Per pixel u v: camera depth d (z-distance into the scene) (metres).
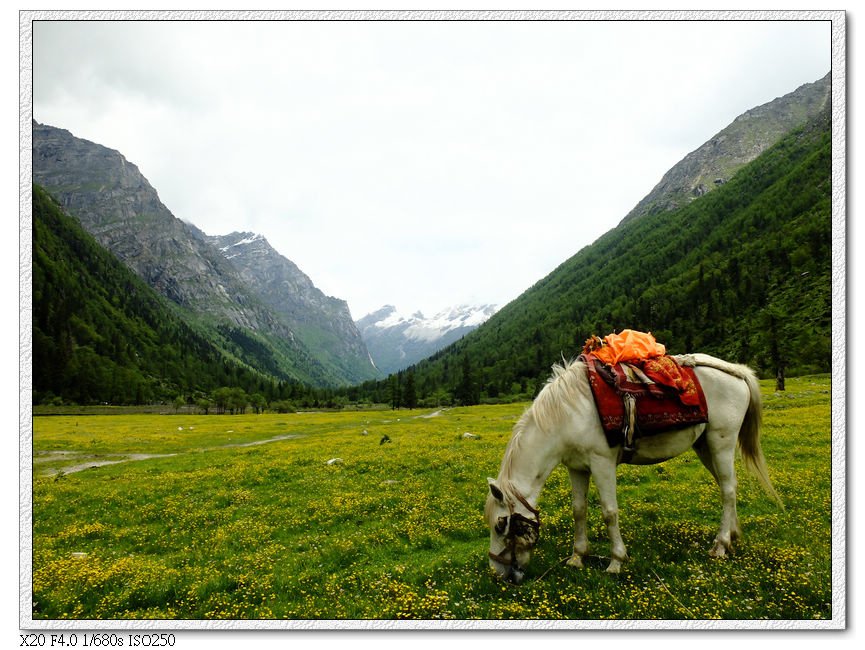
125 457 31.91
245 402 145.25
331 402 179.12
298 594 7.69
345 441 31.20
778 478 12.41
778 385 49.22
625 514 10.45
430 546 9.55
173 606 7.57
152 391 164.62
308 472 18.70
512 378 168.00
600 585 6.81
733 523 7.79
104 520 13.52
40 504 15.84
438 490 13.95
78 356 148.25
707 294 145.62
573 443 7.46
